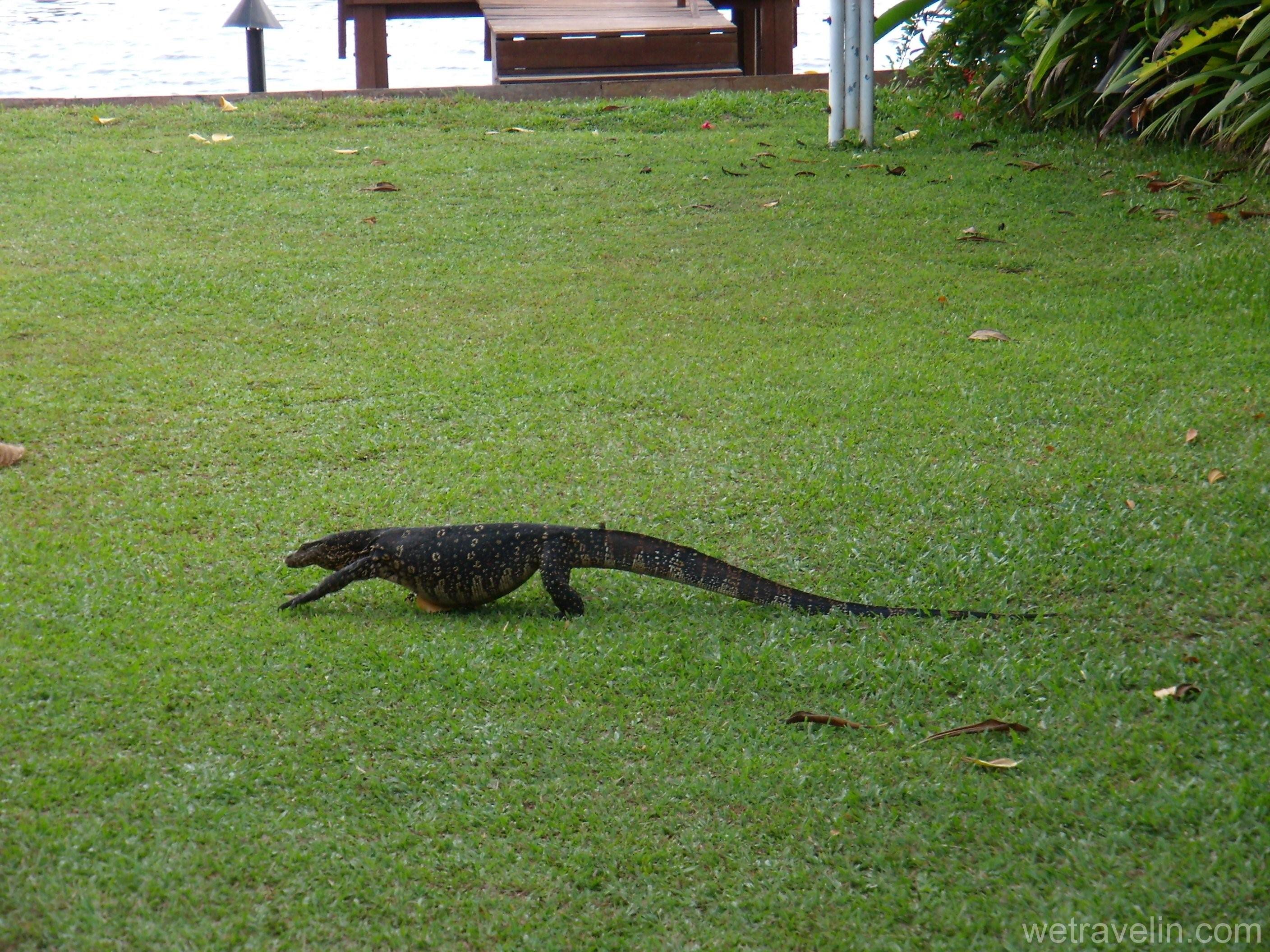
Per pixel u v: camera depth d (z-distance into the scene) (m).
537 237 9.42
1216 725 3.72
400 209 10.09
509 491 5.43
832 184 10.66
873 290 8.23
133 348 7.14
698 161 11.42
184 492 5.41
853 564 4.84
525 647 4.26
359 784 3.52
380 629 4.38
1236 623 4.30
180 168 11.08
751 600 4.50
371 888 3.13
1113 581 4.62
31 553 4.78
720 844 3.32
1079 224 9.43
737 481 5.54
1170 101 11.20
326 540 4.62
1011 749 3.68
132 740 3.63
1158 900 3.05
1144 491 5.31
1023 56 11.73
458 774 3.57
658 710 3.91
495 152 11.74
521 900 3.12
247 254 8.92
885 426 6.11
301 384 6.64
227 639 4.21
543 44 14.38
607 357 7.09
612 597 4.70
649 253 9.06
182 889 3.07
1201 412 6.06
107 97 13.67
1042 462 5.64
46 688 3.84
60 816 3.30
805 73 16.80
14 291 7.97
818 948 2.98
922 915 3.06
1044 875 3.17
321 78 19.28
